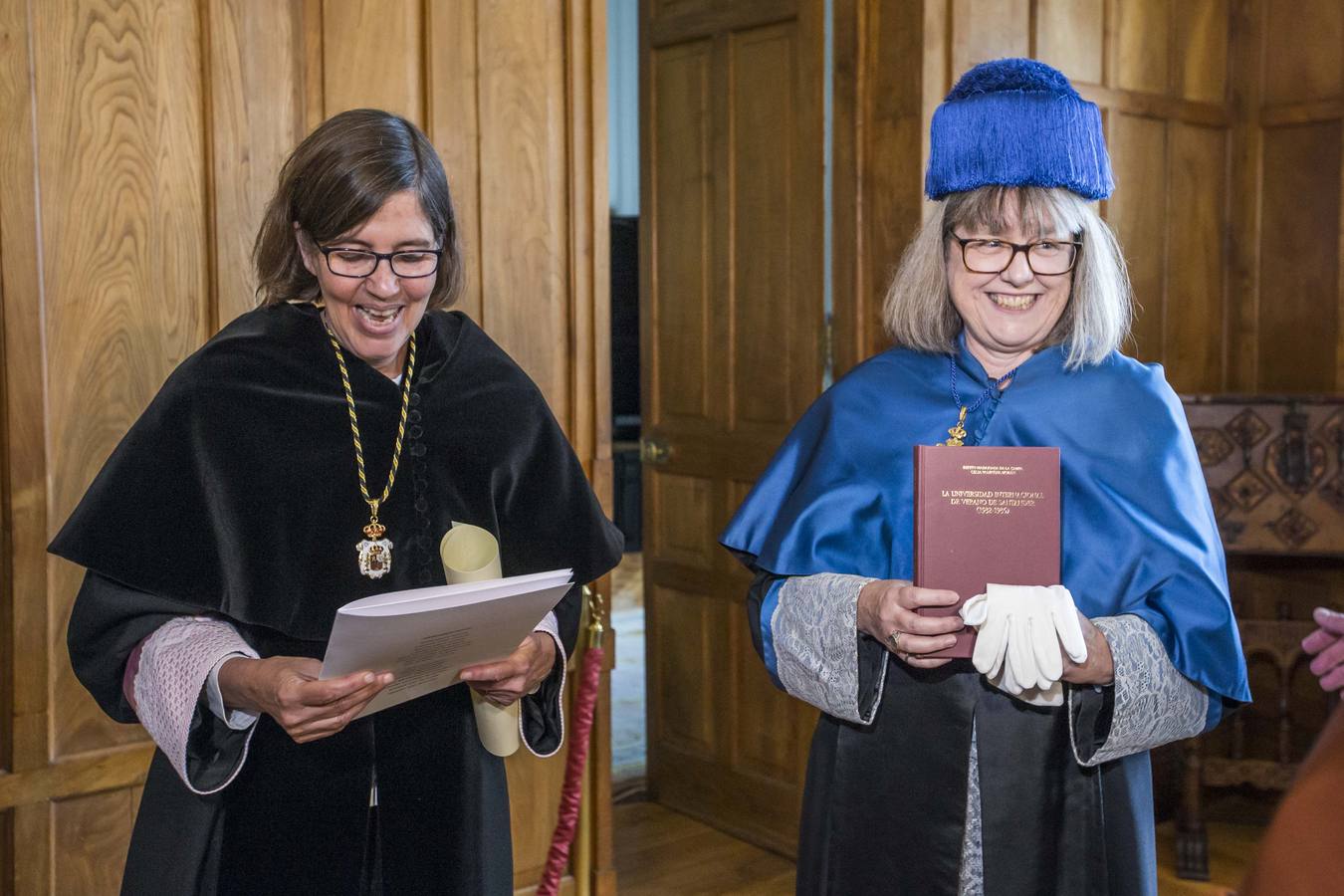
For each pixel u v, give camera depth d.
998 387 1.72
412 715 1.59
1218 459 3.45
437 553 1.62
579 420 2.87
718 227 3.85
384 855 1.56
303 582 1.55
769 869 3.63
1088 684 1.56
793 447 1.87
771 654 1.76
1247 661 3.88
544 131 2.78
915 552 1.56
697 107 3.90
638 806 4.15
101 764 2.29
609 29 8.44
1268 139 4.07
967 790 1.60
